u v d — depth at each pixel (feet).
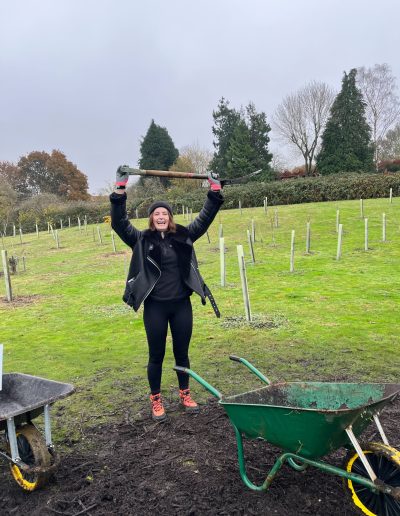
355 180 89.81
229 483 10.62
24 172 206.59
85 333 24.77
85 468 11.57
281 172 166.50
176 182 156.35
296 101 151.33
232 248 50.01
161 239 13.47
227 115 182.29
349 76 143.13
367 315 24.71
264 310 26.73
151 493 10.41
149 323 13.42
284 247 48.47
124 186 12.89
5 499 10.69
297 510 9.64
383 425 12.98
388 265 37.63
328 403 10.63
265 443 12.32
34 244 73.82
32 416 11.17
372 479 8.39
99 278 41.14
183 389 14.34
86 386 16.98
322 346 20.04
